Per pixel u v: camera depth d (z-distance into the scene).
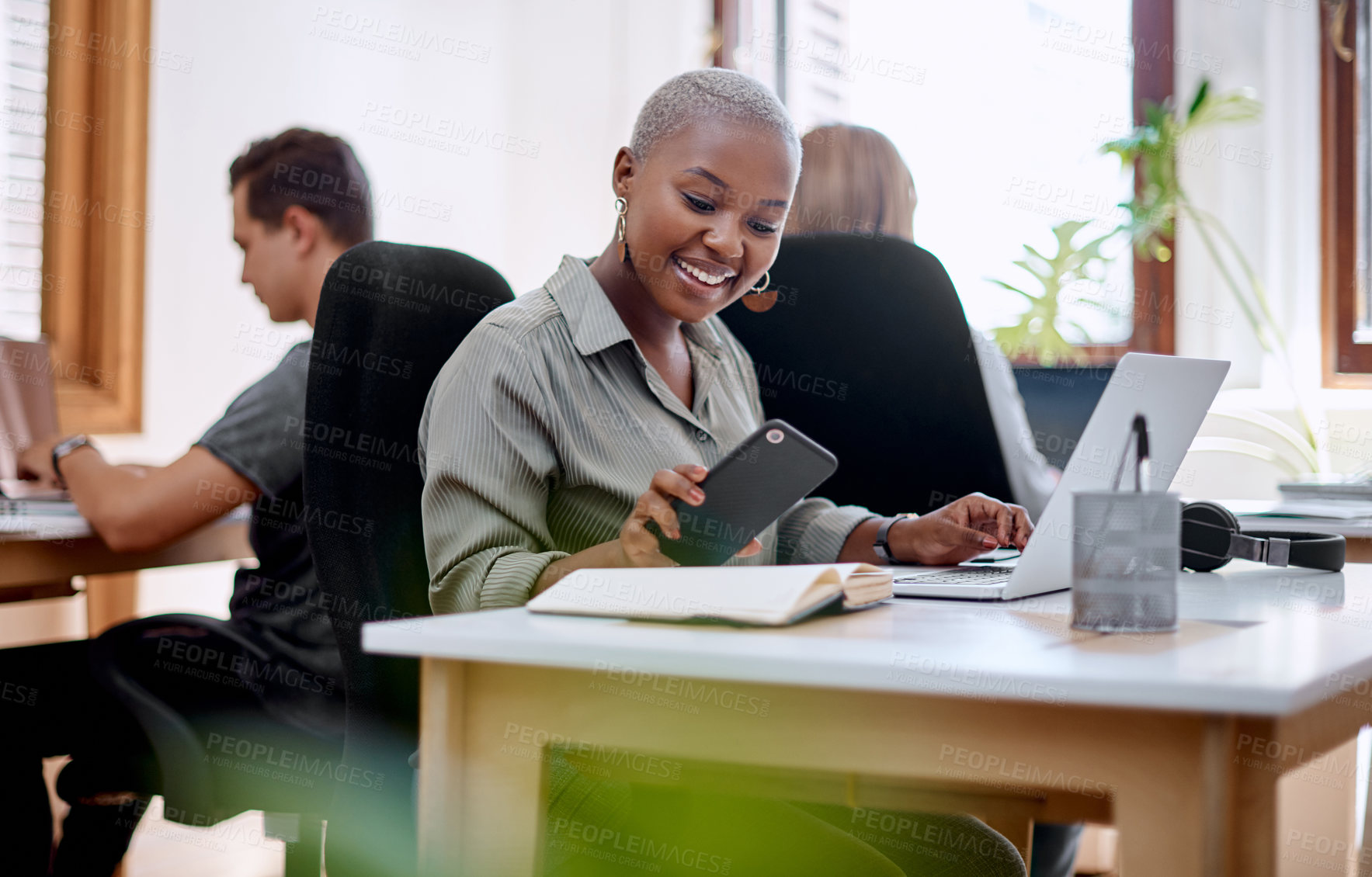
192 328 3.02
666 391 1.20
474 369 1.08
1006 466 1.79
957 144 3.47
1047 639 0.68
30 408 1.97
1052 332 3.05
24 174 2.74
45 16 2.76
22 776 1.56
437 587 1.03
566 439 1.11
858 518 1.31
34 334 2.77
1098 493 0.71
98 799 1.55
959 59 3.47
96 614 2.81
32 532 1.52
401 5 3.60
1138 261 3.17
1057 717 0.59
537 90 4.00
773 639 0.67
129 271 2.86
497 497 1.04
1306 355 3.00
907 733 0.63
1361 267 2.98
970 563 1.21
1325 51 2.99
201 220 3.04
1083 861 2.04
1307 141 3.00
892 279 1.77
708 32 3.91
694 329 1.36
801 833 0.95
